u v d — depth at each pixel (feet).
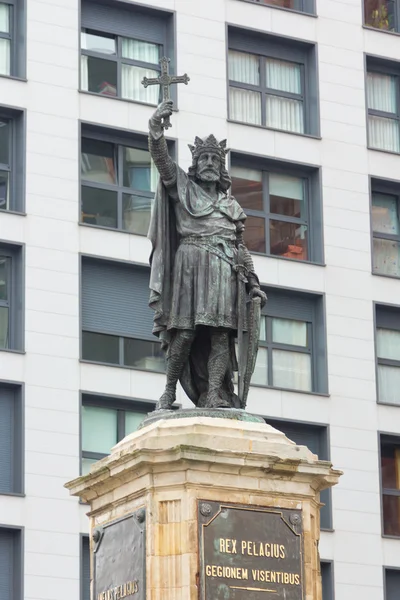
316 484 122.21
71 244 248.73
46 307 245.04
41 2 255.91
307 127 275.59
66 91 254.06
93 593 124.57
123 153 257.55
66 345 244.63
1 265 245.45
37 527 235.81
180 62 264.72
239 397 126.62
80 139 253.03
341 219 272.31
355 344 268.00
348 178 274.36
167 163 127.13
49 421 240.73
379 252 277.23
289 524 120.37
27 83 251.80
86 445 243.60
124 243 252.21
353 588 255.70
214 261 126.31
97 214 254.06
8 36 254.47
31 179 248.73
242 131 267.59
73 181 251.19
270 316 265.13
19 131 250.37
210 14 268.41
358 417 264.93
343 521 258.57
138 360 250.57
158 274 126.62
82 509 238.68
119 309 251.19
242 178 268.00
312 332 267.18
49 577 234.79
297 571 119.85
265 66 273.95
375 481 262.67
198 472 118.73
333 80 277.44
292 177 272.10
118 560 121.90
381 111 282.36
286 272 265.75
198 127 263.49
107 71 260.21
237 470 119.34
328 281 268.62
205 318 125.29
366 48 281.13
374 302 270.87
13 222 245.86
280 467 120.26
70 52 255.91
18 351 241.14
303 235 270.87
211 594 117.39
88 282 249.96
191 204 127.54
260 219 268.00
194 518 117.91
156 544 118.21
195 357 129.59
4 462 238.68
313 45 277.03
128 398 246.27
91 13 260.42
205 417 121.90
